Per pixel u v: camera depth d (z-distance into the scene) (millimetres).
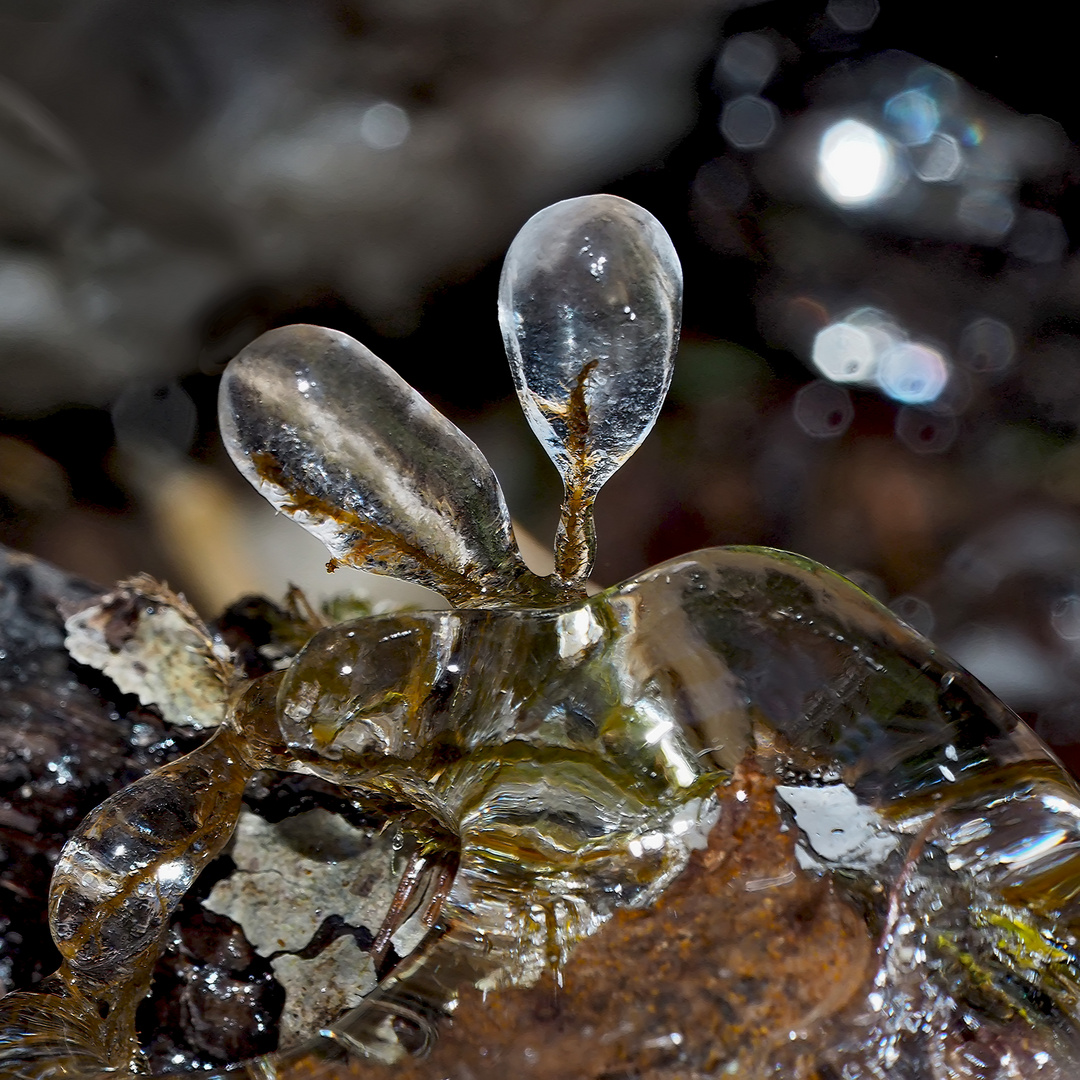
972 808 349
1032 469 633
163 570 599
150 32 668
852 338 664
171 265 677
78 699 379
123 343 665
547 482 644
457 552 357
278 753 358
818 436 650
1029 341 656
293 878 367
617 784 351
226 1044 359
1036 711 578
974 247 675
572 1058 342
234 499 631
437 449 354
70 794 373
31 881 368
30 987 355
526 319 349
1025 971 345
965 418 647
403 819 368
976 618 602
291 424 349
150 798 356
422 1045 343
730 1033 342
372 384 351
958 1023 344
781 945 345
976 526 625
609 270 348
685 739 351
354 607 401
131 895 354
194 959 362
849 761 350
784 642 352
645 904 347
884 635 353
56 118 665
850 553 622
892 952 345
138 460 646
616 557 619
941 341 662
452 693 354
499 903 348
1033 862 348
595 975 344
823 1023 343
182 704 380
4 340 646
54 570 388
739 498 635
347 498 352
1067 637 592
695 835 349
